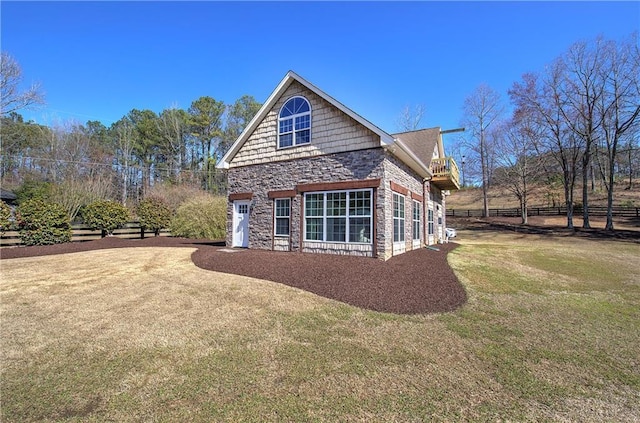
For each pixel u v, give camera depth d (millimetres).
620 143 33062
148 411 3018
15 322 5344
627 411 3225
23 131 34969
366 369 3908
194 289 7480
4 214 14820
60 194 25094
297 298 6848
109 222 19344
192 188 33438
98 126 49156
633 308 7246
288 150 13227
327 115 12289
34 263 10906
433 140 18422
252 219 14172
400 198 12820
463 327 5531
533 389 3586
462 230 32844
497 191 57656
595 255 15820
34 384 3475
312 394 3340
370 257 10891
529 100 31375
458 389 3527
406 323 5613
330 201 11984
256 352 4309
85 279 8500
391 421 2934
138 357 4121
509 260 13438
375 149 11148
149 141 43594
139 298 6777
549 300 7672
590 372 4066
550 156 33594
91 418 2912
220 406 3105
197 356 4164
